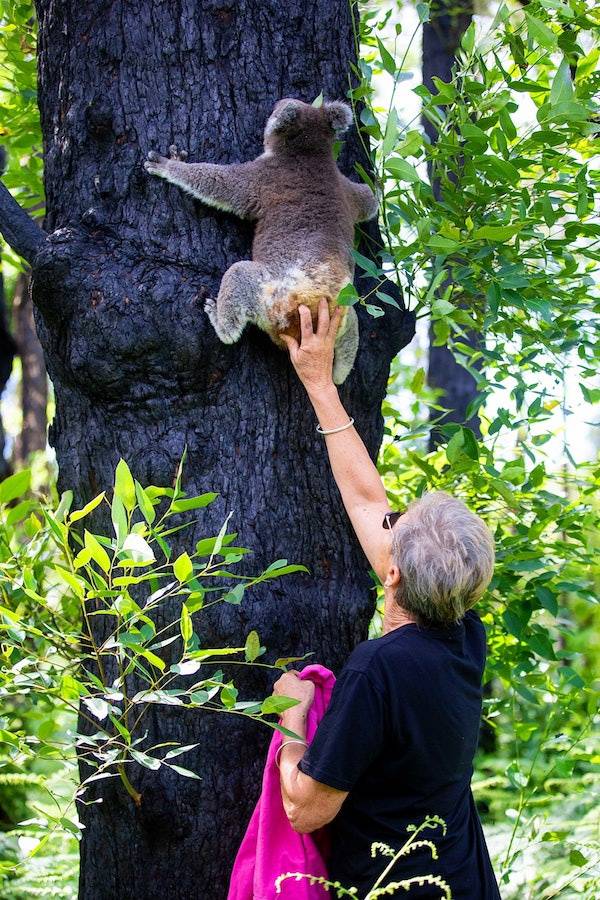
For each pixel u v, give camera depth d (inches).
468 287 132.3
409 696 90.0
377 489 112.4
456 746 92.4
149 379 112.9
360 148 138.7
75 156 120.3
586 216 128.5
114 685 96.0
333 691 91.4
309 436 118.7
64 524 102.2
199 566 97.9
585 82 134.6
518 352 145.4
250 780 111.1
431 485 151.3
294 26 124.1
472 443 129.3
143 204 117.0
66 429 120.9
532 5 128.9
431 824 88.7
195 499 97.7
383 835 91.9
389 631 99.1
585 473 161.0
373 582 127.8
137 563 90.6
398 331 131.7
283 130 119.2
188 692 93.7
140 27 117.5
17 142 173.3
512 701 149.3
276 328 115.6
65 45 122.4
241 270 115.1
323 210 119.6
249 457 115.0
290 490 116.9
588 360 136.3
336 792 87.7
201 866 110.4
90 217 117.5
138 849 112.0
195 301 111.7
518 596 141.6
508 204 130.1
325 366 113.5
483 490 147.7
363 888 91.5
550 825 167.2
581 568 153.3
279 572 98.8
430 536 93.1
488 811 217.9
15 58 165.0
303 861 93.8
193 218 117.1
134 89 117.7
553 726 152.9
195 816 110.1
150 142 117.4
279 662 99.1
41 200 185.8
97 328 111.9
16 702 178.2
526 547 139.2
